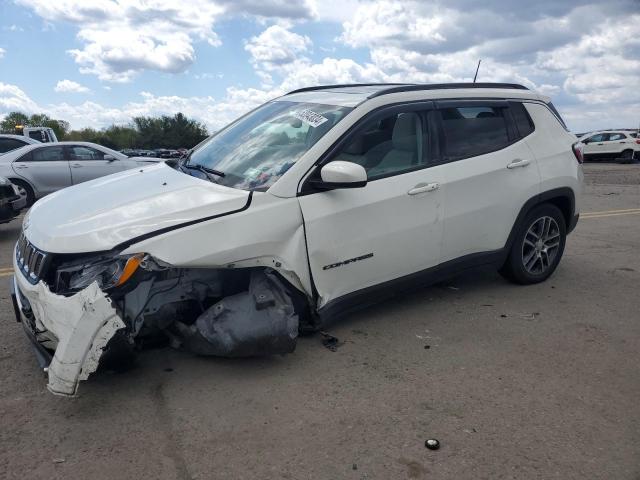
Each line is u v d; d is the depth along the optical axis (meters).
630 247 7.20
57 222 3.38
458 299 4.96
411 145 4.27
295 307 3.81
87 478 2.57
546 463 2.70
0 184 8.00
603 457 2.75
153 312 3.39
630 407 3.21
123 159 12.72
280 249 3.56
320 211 3.72
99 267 3.09
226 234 3.37
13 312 4.63
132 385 3.39
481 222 4.62
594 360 3.81
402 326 4.33
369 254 3.99
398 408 3.17
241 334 3.39
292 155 3.86
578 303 4.92
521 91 5.17
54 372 2.89
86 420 3.03
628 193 14.20
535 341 4.11
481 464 2.69
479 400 3.27
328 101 4.35
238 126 4.68
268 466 2.66
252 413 3.11
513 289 5.27
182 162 4.49
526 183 4.89
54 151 11.95
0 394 3.28
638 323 4.48
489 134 4.77
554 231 5.38
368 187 3.96
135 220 3.26
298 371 3.58
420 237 4.24
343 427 2.98
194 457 2.72
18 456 2.71
